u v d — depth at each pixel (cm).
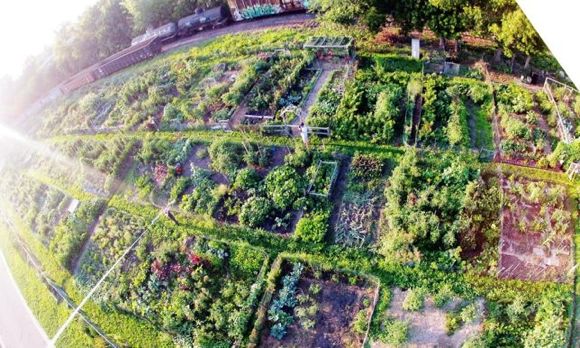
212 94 3672
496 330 2041
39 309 3325
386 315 2228
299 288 2467
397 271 2339
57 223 3709
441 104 2927
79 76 5256
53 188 3994
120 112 4253
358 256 2450
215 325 2469
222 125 3425
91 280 3136
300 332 2333
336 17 3272
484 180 2525
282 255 2556
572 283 2088
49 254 3556
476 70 3066
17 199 4303
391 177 2675
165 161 3447
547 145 2591
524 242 2262
